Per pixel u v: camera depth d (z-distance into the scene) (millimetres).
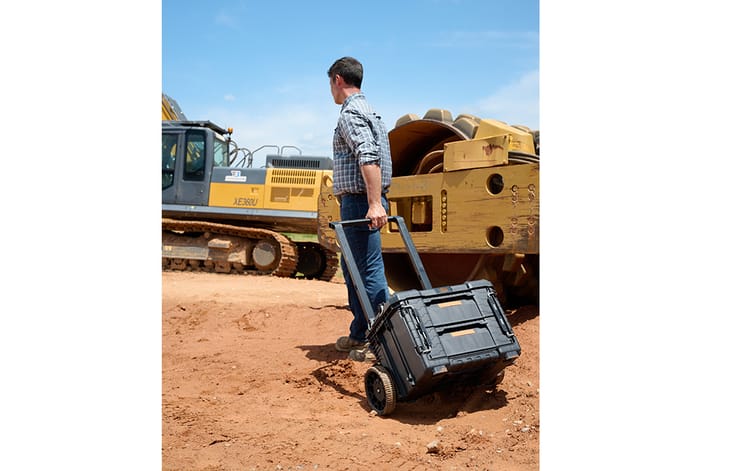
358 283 3553
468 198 5047
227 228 12695
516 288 5695
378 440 3000
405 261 6406
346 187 4121
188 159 12992
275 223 13266
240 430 3135
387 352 3367
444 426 3211
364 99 4000
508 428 3166
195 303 6836
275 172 12812
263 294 8930
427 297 3279
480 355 3238
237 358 4613
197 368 4355
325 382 4004
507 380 3867
